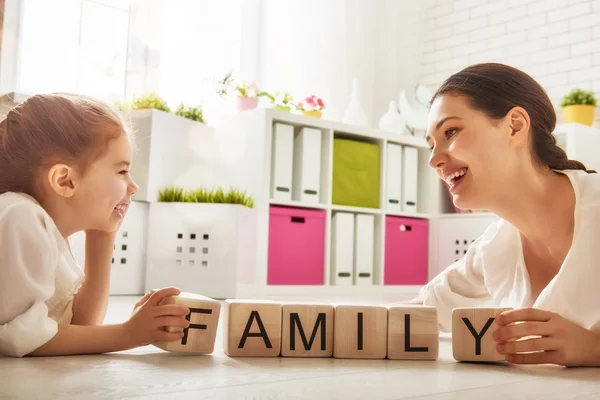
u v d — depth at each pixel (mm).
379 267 3604
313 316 948
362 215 3535
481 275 1254
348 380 741
